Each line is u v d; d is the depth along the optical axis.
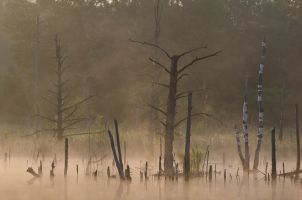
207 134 51.38
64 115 55.19
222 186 26.47
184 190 25.02
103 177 29.72
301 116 88.69
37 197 22.66
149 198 22.59
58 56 48.16
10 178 29.23
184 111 59.12
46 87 94.19
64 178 29.31
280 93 94.19
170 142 28.22
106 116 85.56
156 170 32.75
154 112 49.91
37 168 33.59
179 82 94.81
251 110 93.69
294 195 23.77
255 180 28.84
